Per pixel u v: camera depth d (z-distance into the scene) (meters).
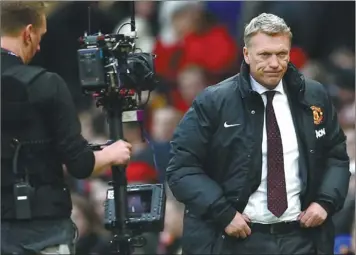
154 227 20.98
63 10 38.25
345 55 39.53
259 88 21.50
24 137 19.69
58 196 19.98
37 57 38.16
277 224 21.38
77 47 38.28
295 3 39.28
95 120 34.72
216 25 39.25
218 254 21.55
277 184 21.33
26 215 19.53
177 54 38.44
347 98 36.91
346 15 40.16
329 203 21.50
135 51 22.58
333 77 37.53
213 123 21.50
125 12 38.03
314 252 21.75
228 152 21.44
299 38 39.44
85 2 38.25
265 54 21.08
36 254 19.75
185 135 21.61
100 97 20.61
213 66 38.47
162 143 32.56
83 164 19.84
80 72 20.23
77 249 28.91
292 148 21.48
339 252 27.77
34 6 20.03
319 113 21.69
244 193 21.31
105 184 30.31
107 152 20.16
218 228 21.61
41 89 19.69
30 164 19.72
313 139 21.55
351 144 30.12
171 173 21.64
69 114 19.81
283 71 21.22
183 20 39.06
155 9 39.44
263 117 21.45
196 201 21.28
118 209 20.61
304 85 21.70
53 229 19.89
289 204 21.38
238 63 38.75
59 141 19.78
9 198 19.70
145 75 20.53
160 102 36.94
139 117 20.91
